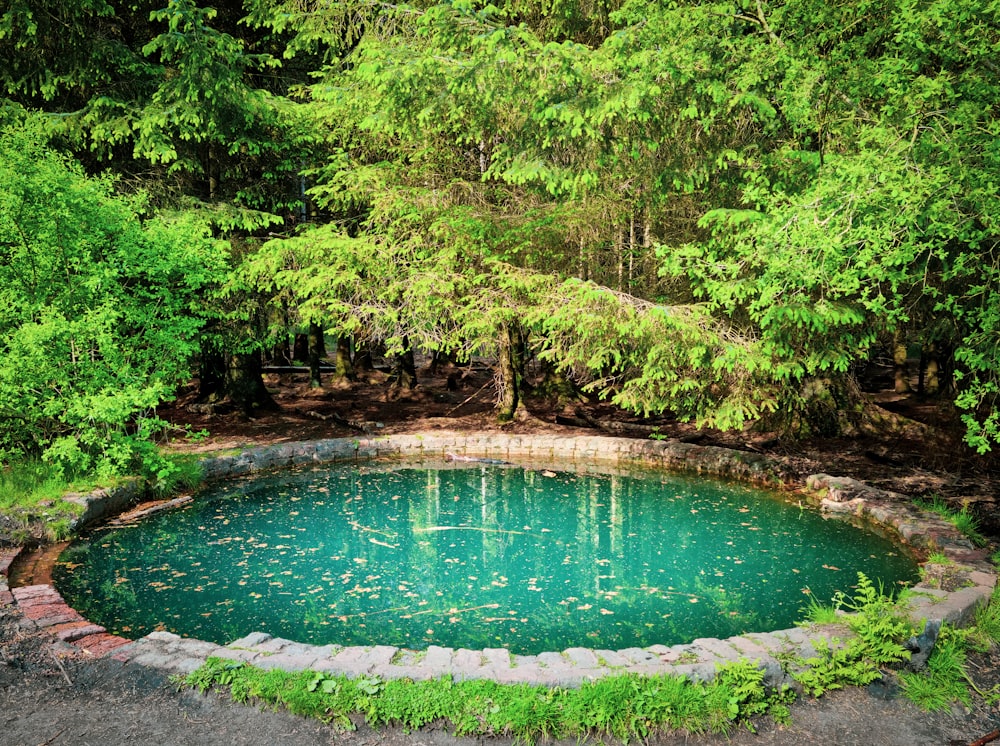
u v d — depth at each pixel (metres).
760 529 8.45
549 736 3.92
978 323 6.43
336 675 4.28
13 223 8.18
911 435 12.12
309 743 3.86
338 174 11.38
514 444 12.71
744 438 12.50
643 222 11.54
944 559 6.44
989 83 5.86
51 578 6.61
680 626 5.80
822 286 6.92
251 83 13.18
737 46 7.50
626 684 4.12
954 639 4.90
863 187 5.80
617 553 7.64
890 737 4.04
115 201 9.00
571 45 9.05
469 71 8.08
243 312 11.94
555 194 9.35
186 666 4.44
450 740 3.91
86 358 8.73
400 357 17.25
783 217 6.32
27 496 8.00
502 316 10.74
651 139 8.28
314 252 11.19
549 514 9.12
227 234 12.23
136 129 11.12
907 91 5.94
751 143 8.34
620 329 8.23
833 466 10.70
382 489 10.30
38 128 9.12
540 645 5.43
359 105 10.37
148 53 10.34
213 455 10.74
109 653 4.64
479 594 6.46
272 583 6.64
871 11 7.00
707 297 9.44
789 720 4.16
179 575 6.80
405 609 6.09
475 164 12.24
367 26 11.45
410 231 11.50
